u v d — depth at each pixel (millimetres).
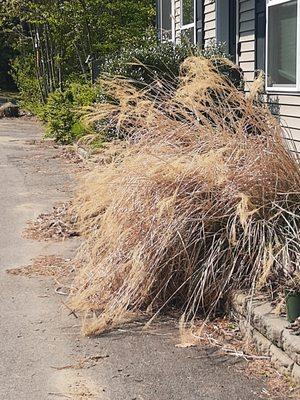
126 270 5414
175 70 10633
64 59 24078
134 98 6301
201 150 5707
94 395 4059
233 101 5965
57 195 10633
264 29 9414
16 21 30797
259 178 5422
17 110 27266
